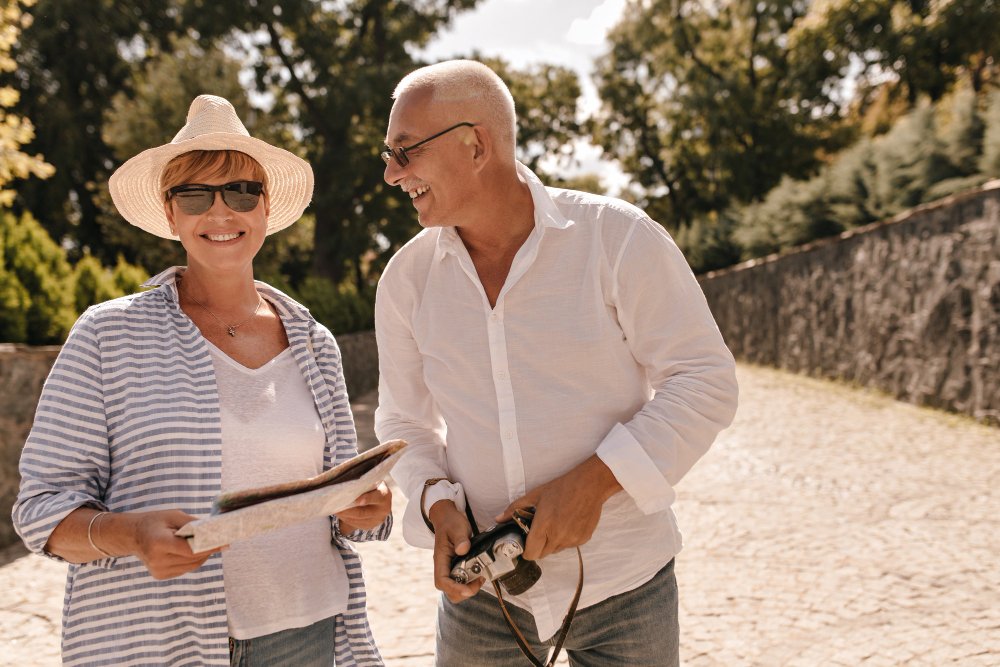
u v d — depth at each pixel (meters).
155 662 1.45
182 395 1.54
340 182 23.80
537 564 1.63
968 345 9.30
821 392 11.99
